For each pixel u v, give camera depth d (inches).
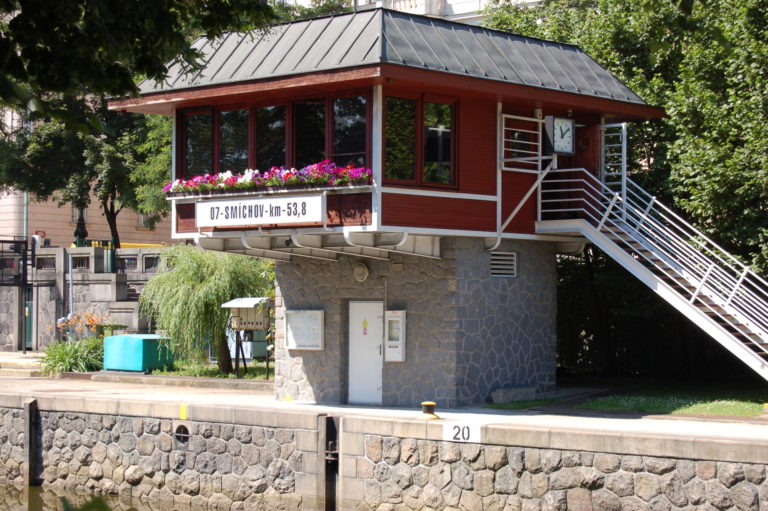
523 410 756.0
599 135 882.1
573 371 1080.8
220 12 513.7
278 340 871.7
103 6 422.6
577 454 558.9
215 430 717.9
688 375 1007.0
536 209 853.2
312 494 665.0
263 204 768.9
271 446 687.7
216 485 714.2
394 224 743.1
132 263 1365.7
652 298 932.6
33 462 811.4
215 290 1013.2
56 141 1572.3
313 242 781.9
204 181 807.7
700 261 773.9
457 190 788.6
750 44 802.2
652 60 556.1
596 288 1012.5
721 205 812.0
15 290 1433.3
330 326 838.5
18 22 426.3
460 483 602.9
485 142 812.0
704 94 831.7
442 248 791.7
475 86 753.0
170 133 1443.2
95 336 1233.4
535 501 573.3
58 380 1101.7
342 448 655.8
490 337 815.1
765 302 743.1
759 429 622.5
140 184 1560.0
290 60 765.9
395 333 804.6
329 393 835.4
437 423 614.9
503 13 1138.7
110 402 775.1
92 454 783.1
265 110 802.8
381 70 700.0
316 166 752.3
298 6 1547.7
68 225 1857.8
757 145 773.3
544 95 796.0
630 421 680.4
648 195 847.1
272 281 1038.4
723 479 509.4
